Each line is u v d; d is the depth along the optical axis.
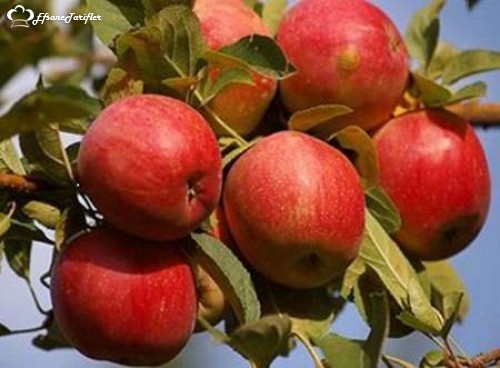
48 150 0.96
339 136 1.03
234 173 1.00
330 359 0.95
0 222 0.96
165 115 0.95
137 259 0.97
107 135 0.95
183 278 0.97
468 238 1.09
